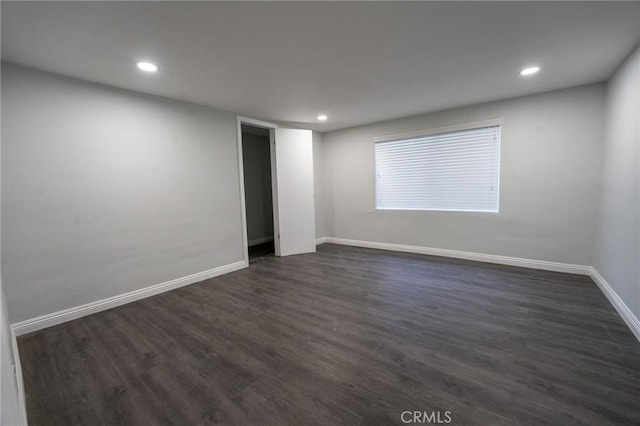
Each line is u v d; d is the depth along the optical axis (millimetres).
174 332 2379
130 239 3041
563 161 3430
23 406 1484
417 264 4074
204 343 2199
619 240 2551
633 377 1692
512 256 3861
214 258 3863
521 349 2002
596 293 2906
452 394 1604
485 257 4074
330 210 5711
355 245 5426
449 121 4145
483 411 1479
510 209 3818
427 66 2652
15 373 1547
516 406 1505
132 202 3051
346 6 1731
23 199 2387
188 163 3547
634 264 2215
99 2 1606
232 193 4078
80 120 2689
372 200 5113
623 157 2521
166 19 1806
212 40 2086
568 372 1753
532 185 3643
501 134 3791
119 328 2467
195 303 2969
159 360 2000
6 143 2303
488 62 2594
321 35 2066
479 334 2209
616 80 2766
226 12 1750
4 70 2291
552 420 1412
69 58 2277
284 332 2332
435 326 2350
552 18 1914
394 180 4844
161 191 3295
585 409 1472
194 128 3607
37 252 2467
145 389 1720
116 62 2377
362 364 1892
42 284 2494
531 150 3607
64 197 2602
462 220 4223
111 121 2889
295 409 1533
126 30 1917
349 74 2783
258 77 2795
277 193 4777
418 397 1590
